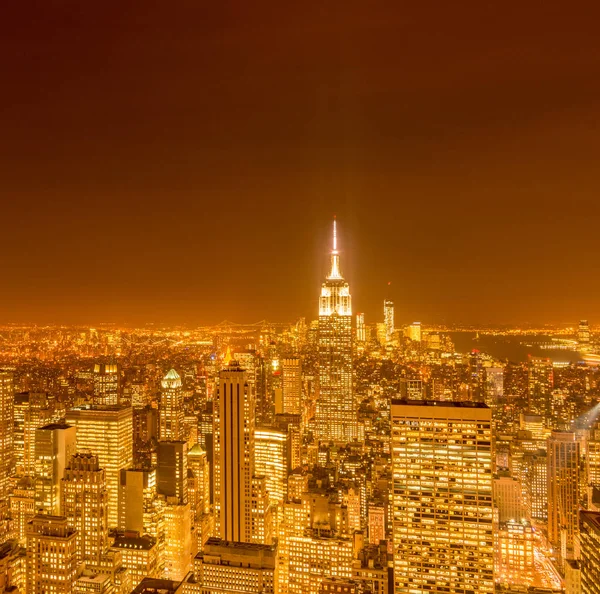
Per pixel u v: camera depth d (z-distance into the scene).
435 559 176.75
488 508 174.25
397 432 181.12
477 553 174.12
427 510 178.12
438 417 178.88
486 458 175.38
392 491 181.25
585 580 166.12
